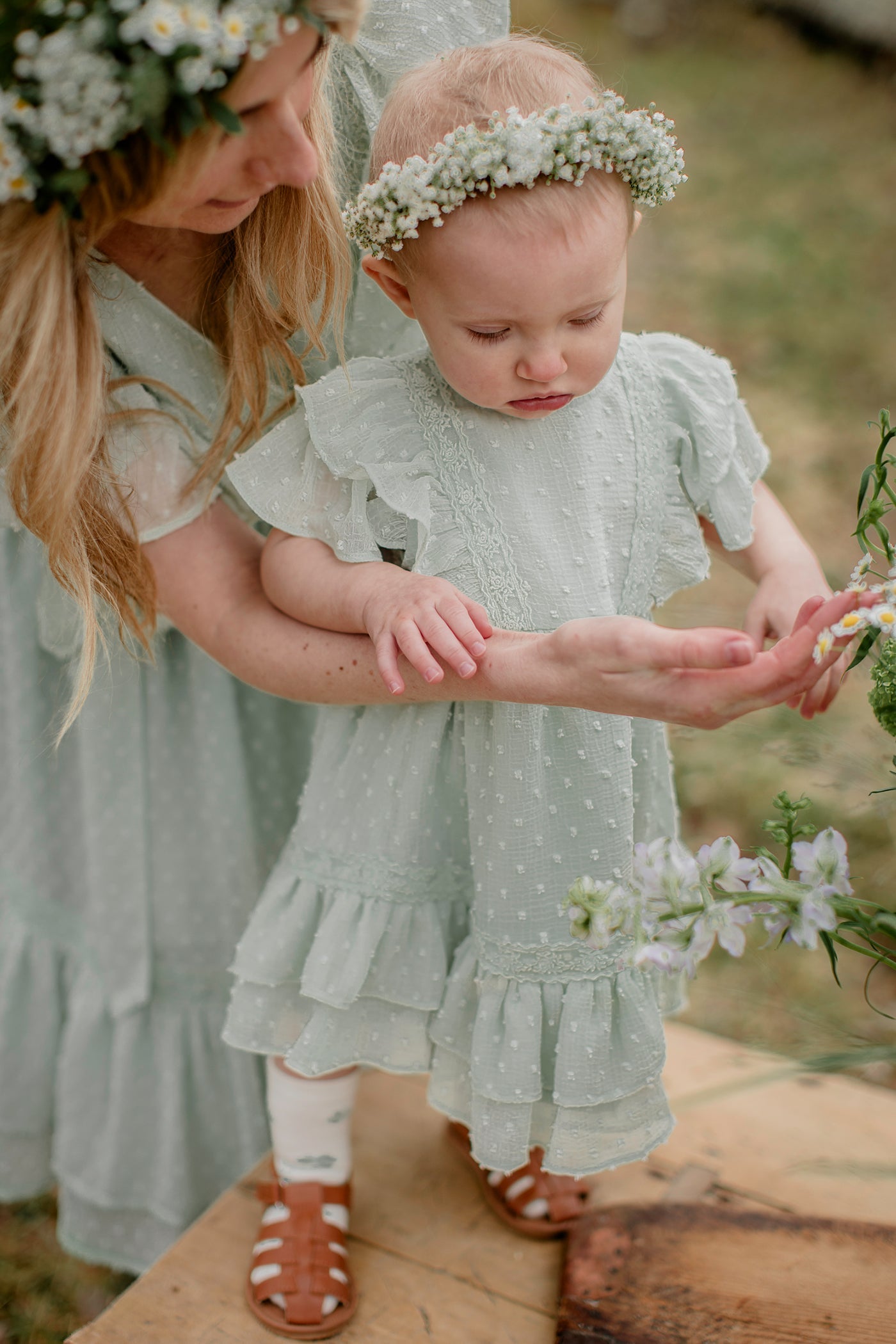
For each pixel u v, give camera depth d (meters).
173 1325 1.21
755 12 7.22
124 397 1.16
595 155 0.96
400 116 1.05
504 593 1.10
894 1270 1.19
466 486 1.10
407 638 0.98
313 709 1.54
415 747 1.15
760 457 1.26
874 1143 1.37
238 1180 1.40
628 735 1.14
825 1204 1.29
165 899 1.51
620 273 1.02
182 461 1.17
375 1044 1.23
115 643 1.37
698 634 0.83
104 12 0.82
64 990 1.59
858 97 6.56
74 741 1.49
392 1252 1.30
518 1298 1.24
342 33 0.93
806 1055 1.47
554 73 1.05
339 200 1.25
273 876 1.27
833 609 0.82
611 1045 1.17
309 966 1.19
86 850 1.50
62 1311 1.69
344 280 1.16
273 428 1.20
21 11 0.82
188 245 1.15
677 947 0.86
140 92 0.84
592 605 1.11
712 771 2.49
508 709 1.09
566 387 1.05
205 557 1.17
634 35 7.06
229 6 0.84
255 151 0.93
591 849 1.14
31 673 1.45
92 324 1.04
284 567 1.12
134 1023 1.55
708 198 5.50
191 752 1.47
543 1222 1.30
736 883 0.88
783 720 1.53
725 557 1.29
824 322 4.55
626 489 1.15
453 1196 1.37
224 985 1.56
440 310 1.02
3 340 1.00
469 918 1.23
